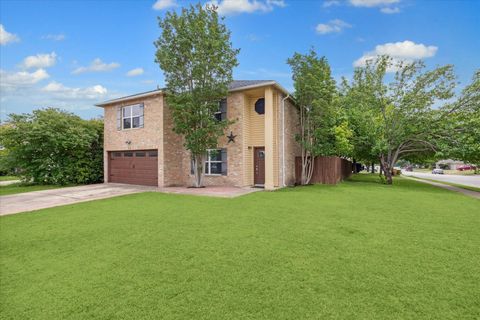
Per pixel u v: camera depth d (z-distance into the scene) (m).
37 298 2.95
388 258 3.90
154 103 14.18
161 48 12.38
